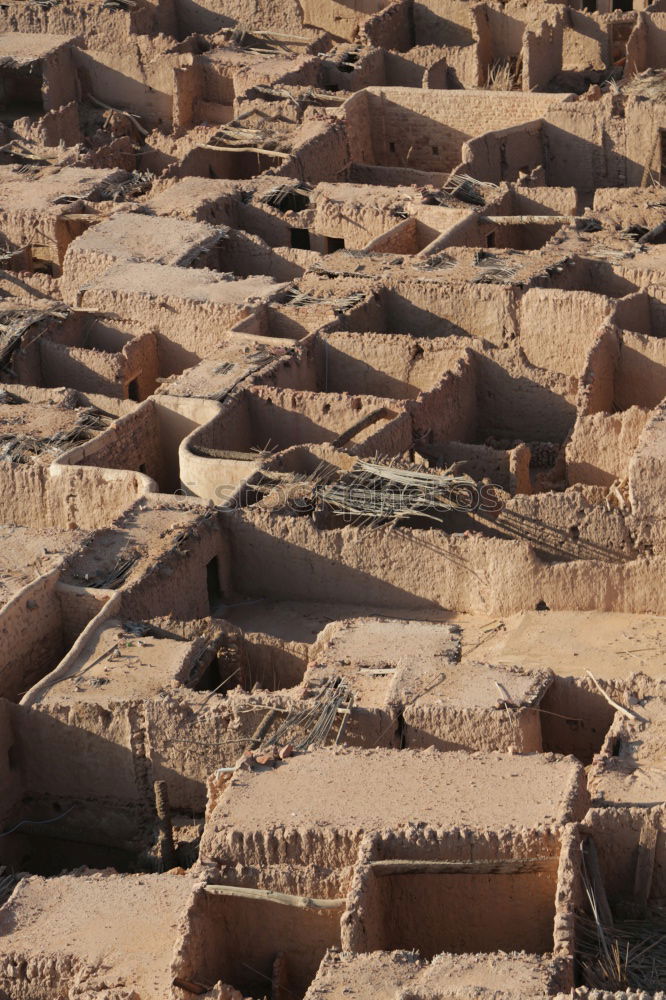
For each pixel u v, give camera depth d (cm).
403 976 9212
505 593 14488
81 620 14438
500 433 18275
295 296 19162
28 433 17000
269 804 10600
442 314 18912
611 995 8762
